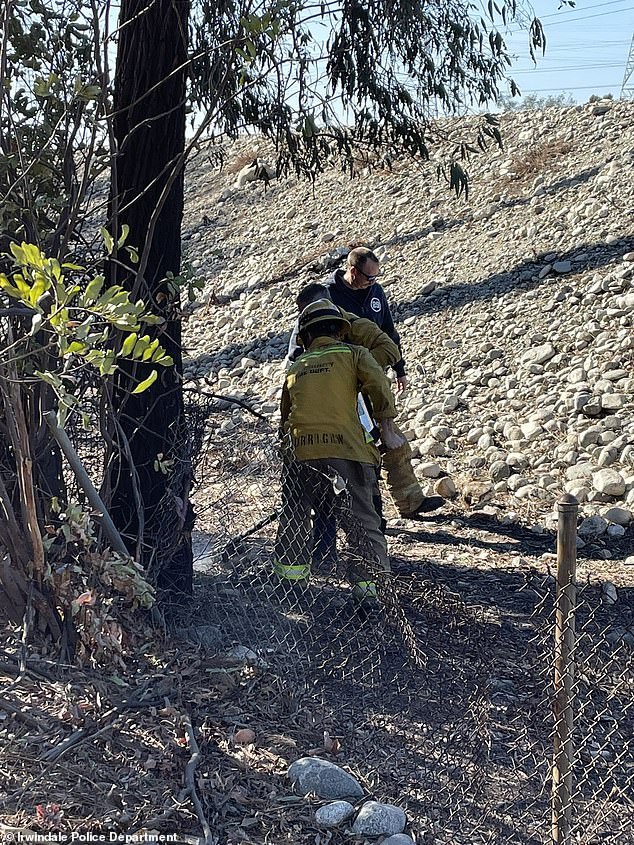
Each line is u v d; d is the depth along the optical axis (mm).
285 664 4090
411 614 4449
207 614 4457
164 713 3510
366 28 5457
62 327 2447
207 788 3148
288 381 4758
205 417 4629
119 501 4391
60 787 2988
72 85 3607
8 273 3689
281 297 14492
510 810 3293
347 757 3512
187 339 14461
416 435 8797
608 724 3814
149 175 4312
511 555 6219
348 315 5301
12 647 3697
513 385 9156
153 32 4238
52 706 3408
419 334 11195
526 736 3705
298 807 3162
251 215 18438
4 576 3748
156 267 4375
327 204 17188
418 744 3604
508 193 14008
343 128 6113
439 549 6398
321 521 4570
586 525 6484
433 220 14328
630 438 7480
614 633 4656
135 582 3521
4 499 3668
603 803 3373
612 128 14320
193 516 4512
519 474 7574
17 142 3506
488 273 12008
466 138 16344
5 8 3414
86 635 3578
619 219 11719
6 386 3459
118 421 4082
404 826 3143
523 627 4852
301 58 4543
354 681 4004
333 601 4684
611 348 9000
